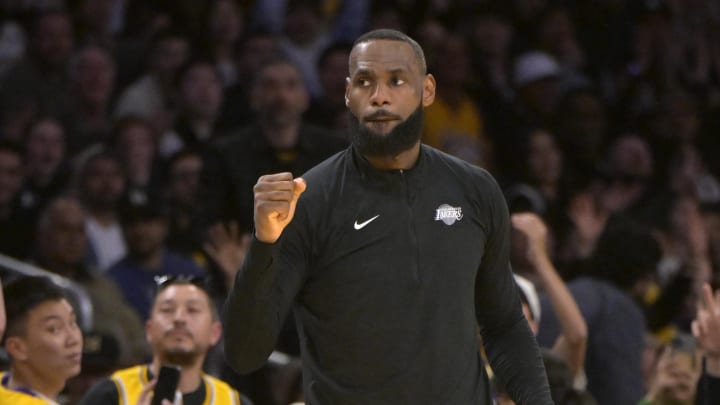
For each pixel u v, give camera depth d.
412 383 12.36
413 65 12.48
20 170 29.30
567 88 41.16
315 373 12.64
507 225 13.09
